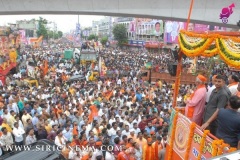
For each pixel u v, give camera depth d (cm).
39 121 1251
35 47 7500
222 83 620
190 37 654
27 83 2209
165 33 7094
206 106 655
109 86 2209
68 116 1385
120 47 9750
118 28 9256
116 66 3628
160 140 1111
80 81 2425
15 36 4106
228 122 525
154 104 1662
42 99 1577
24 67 3222
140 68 3569
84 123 1273
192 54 629
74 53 4222
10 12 2462
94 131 1194
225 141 525
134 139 1118
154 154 1082
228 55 542
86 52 3928
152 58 5156
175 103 775
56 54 5222
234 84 723
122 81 2589
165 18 2433
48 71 2906
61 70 3136
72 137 1140
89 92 1908
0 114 1320
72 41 13362
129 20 10206
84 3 2398
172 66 788
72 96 1770
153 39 8081
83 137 1110
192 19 2308
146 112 1490
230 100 528
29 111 1459
